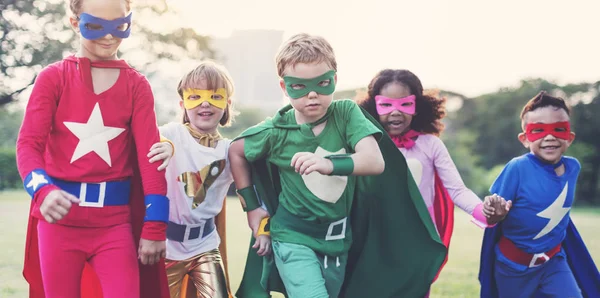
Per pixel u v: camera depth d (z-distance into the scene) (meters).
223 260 4.77
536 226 4.79
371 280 4.54
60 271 3.40
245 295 4.45
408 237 4.50
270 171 4.35
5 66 25.28
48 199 3.09
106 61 3.53
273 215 4.40
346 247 4.25
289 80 3.96
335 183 4.11
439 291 6.74
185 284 4.63
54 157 3.47
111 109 3.50
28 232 3.58
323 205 4.10
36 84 3.43
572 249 5.05
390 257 4.52
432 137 5.23
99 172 3.47
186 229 4.46
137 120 3.55
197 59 27.80
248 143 4.26
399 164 4.44
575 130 29.30
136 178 3.65
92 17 3.41
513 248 4.84
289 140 4.13
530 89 31.11
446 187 5.11
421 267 4.48
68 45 25.78
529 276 4.84
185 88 4.57
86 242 3.45
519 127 31.00
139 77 3.59
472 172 30.20
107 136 3.49
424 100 5.27
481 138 31.41
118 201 3.53
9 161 26.97
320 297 3.87
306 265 4.01
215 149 4.54
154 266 3.72
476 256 10.12
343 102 4.18
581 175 28.66
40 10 24.98
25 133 3.34
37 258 3.63
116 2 3.44
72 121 3.45
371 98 5.28
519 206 4.82
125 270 3.43
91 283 3.81
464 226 16.52
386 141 4.43
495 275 4.96
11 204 17.38
